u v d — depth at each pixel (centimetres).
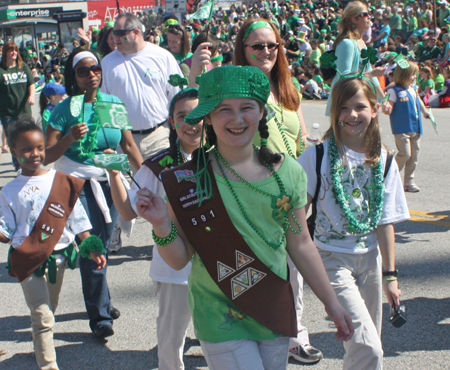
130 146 367
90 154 288
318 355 316
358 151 264
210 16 285
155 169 273
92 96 354
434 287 409
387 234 262
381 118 1197
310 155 265
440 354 319
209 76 185
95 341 354
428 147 887
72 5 2650
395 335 344
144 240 546
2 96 810
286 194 195
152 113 472
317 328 356
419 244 499
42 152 303
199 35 556
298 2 2636
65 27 1948
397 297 257
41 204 304
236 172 193
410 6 2027
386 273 260
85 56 343
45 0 2650
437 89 1256
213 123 190
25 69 820
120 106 204
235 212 191
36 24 2506
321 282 205
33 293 295
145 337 357
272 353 198
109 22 664
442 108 1245
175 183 193
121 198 248
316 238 264
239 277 193
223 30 2278
